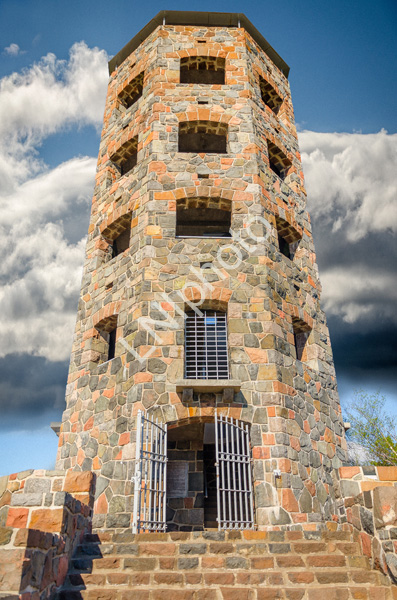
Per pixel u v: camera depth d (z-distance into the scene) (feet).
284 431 39.88
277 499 37.01
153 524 36.32
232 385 39.42
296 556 23.58
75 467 43.73
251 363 42.32
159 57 59.52
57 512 21.24
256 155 53.11
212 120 54.85
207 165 51.88
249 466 37.65
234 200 50.24
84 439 44.47
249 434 39.75
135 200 51.88
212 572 22.27
